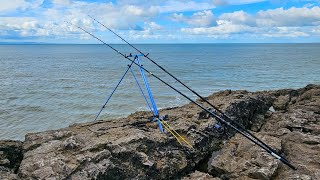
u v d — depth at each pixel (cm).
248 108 1572
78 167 816
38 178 774
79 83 4575
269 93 2120
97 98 3466
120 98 3466
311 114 1455
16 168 940
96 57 11656
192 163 1047
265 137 1153
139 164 907
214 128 1233
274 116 1598
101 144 911
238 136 1277
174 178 968
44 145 940
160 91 3916
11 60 9644
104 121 1235
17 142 1010
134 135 990
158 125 1174
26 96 3572
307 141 1135
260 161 963
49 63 8550
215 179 945
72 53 15288
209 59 10312
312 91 1989
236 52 15838
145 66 7550
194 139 1111
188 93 3841
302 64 7888
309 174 907
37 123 2530
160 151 991
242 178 925
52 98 3462
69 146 904
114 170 842
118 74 5781
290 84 4522
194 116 1315
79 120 2636
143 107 3067
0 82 4606
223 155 1059
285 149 1090
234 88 4244
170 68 7050
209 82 4784
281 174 925
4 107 3012
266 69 6656
